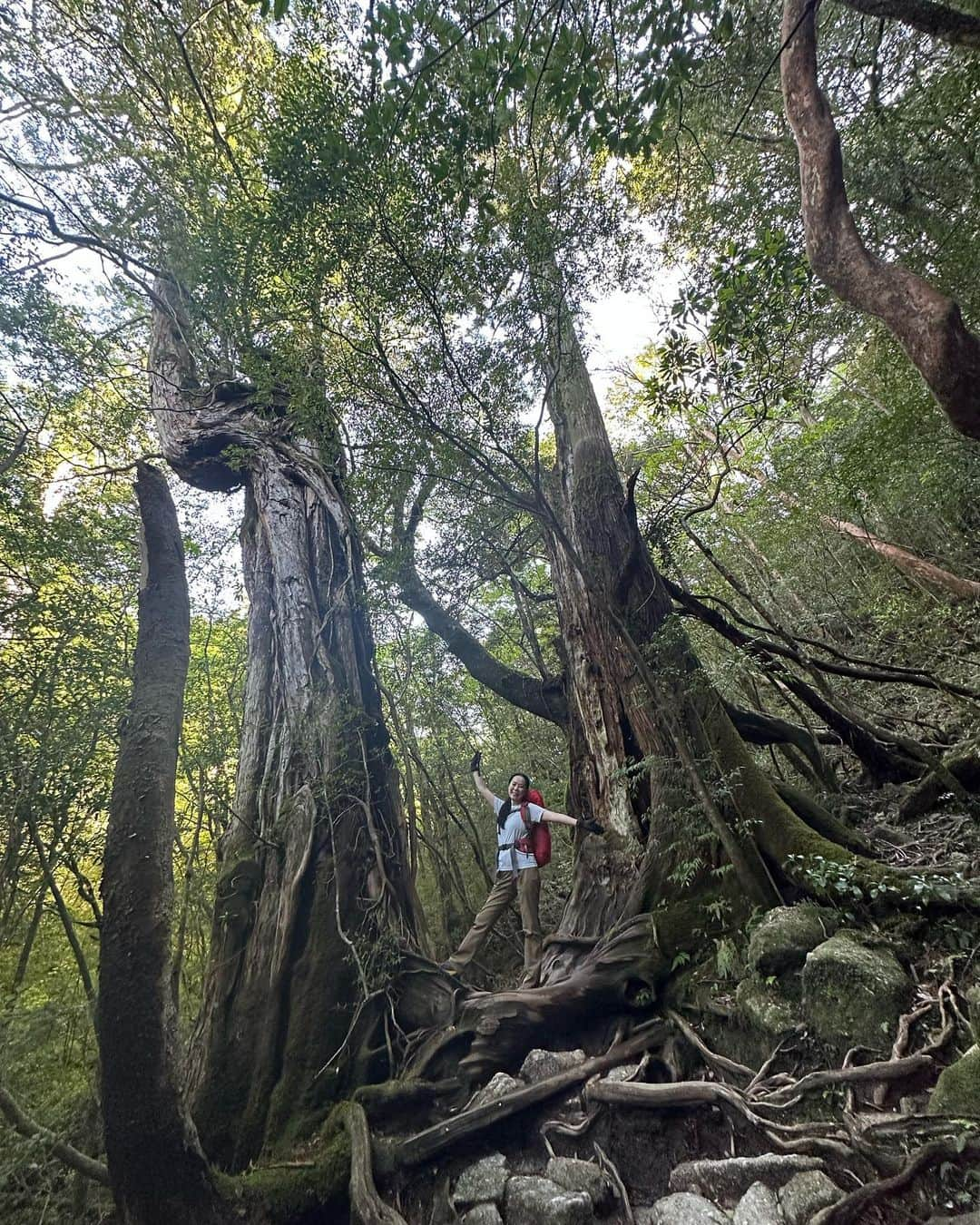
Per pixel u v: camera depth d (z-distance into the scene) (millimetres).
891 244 6523
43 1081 4348
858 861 3996
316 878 5398
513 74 3268
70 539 5992
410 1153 3666
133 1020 2857
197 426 8547
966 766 5168
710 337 4340
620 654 5988
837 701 6527
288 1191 3488
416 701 8680
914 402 7758
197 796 8133
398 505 7258
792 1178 2652
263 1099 4285
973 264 5773
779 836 4438
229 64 8070
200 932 7688
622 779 5820
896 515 10680
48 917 6742
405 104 3355
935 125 5754
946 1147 2344
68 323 5797
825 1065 3127
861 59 6312
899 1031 2969
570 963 4840
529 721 10469
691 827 4750
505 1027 4336
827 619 10773
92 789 5449
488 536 6941
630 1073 3719
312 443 7719
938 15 2789
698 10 3039
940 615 8711
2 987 5527
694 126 7316
